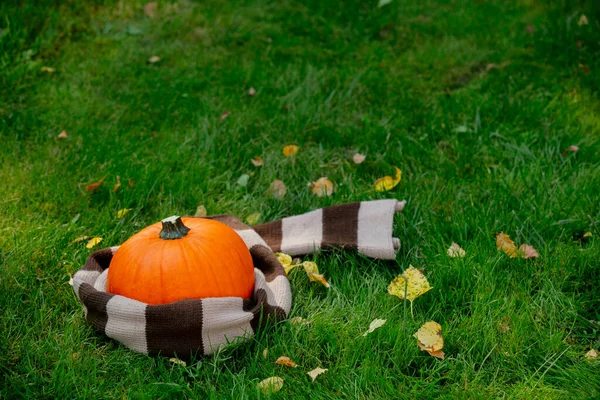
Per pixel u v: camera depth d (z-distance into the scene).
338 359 1.94
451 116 2.59
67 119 2.56
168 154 2.45
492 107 2.60
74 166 2.41
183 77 2.75
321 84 2.72
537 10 3.05
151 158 2.44
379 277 2.11
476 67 2.81
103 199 2.33
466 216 2.24
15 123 2.52
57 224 2.23
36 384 1.91
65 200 2.31
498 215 2.24
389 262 2.16
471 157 2.44
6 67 2.70
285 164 2.44
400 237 2.21
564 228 2.20
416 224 2.22
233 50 2.89
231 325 1.93
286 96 2.66
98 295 1.94
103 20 2.94
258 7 3.12
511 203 2.27
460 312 2.02
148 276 1.93
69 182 2.36
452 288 2.07
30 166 2.40
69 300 2.07
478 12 3.09
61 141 2.49
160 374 1.93
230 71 2.78
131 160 2.42
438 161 2.43
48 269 2.13
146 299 1.94
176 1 3.09
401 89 2.71
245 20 3.02
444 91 2.72
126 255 1.96
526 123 2.55
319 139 2.54
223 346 1.94
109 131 2.53
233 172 2.43
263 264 2.09
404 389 1.90
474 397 1.88
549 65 2.76
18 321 2.02
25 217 2.25
